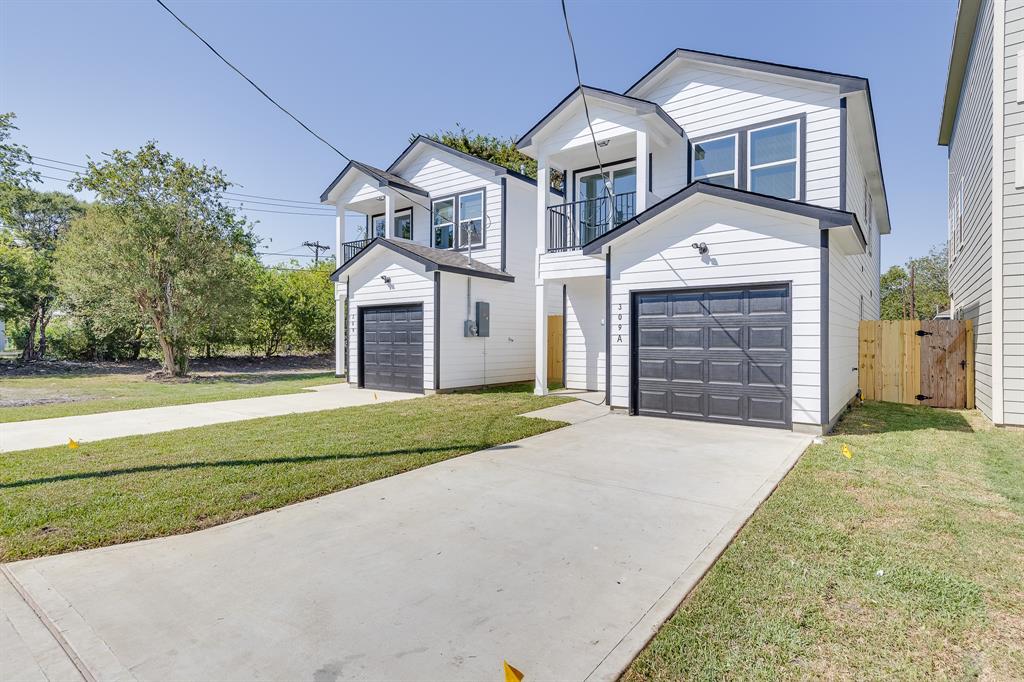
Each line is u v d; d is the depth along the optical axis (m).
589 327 12.46
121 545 3.52
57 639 2.43
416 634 2.44
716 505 4.27
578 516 4.05
